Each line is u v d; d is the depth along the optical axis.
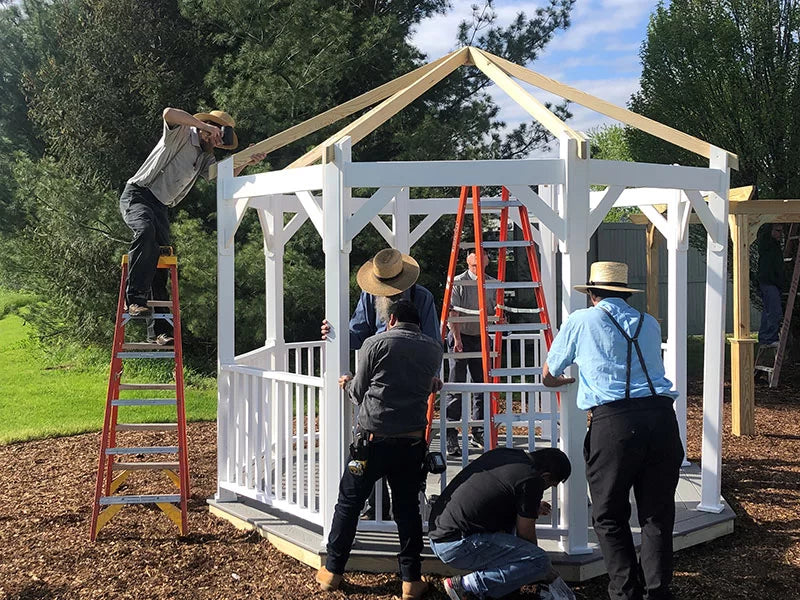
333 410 4.61
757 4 11.34
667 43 11.83
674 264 6.54
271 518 5.24
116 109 12.98
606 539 3.94
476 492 4.01
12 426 9.06
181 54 13.70
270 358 6.52
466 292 6.90
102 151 12.84
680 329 6.54
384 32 12.58
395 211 7.61
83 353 14.23
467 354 5.31
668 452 3.92
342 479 4.26
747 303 8.39
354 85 13.54
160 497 5.12
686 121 11.76
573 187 4.47
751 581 4.45
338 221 4.53
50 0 16.12
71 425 8.98
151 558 4.78
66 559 4.77
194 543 5.04
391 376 4.11
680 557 4.81
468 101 14.27
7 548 4.97
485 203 5.57
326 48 12.30
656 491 3.94
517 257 13.25
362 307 4.90
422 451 4.17
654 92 12.12
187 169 5.38
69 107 12.96
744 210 8.19
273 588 4.35
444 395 4.65
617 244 16.47
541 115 4.87
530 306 13.68
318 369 12.90
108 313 12.82
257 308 11.66
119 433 8.65
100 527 5.16
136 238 5.09
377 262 4.47
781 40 11.35
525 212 5.20
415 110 13.46
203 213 12.93
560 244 4.53
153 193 5.30
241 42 13.24
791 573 4.55
